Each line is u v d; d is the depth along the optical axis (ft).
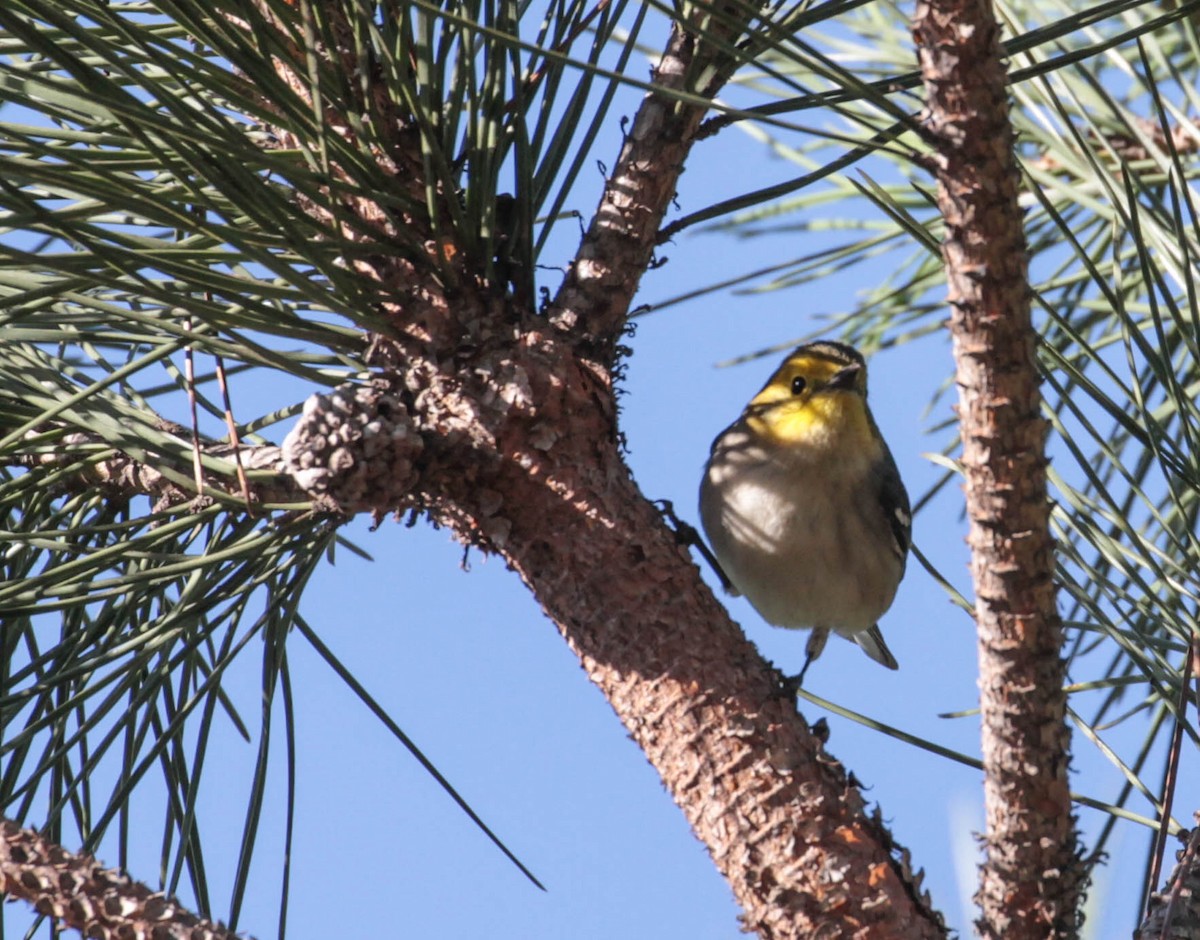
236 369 21.25
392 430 17.44
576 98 18.33
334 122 17.70
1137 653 17.04
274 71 15.87
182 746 20.56
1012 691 15.29
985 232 13.62
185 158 15.14
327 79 16.79
